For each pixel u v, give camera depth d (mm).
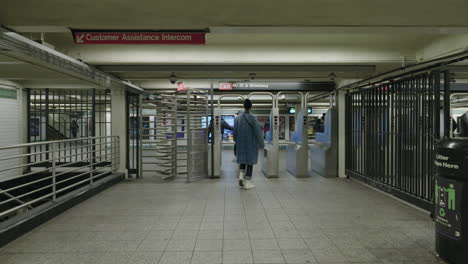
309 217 4492
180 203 5332
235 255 3201
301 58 5590
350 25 3592
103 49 5543
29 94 9008
